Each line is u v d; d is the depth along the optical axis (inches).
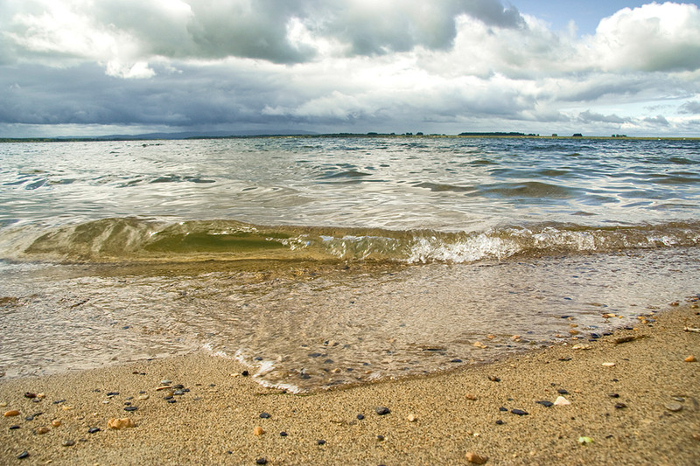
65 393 116.3
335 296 193.5
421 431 93.6
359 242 269.1
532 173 650.8
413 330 155.3
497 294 193.5
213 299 190.5
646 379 110.0
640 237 284.8
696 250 264.2
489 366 126.3
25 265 241.0
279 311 175.9
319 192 464.1
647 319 159.6
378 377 121.8
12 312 176.9
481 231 285.4
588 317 164.2
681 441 82.4
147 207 376.2
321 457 86.1
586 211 355.6
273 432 95.7
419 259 253.3
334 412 103.7
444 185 513.7
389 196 436.8
